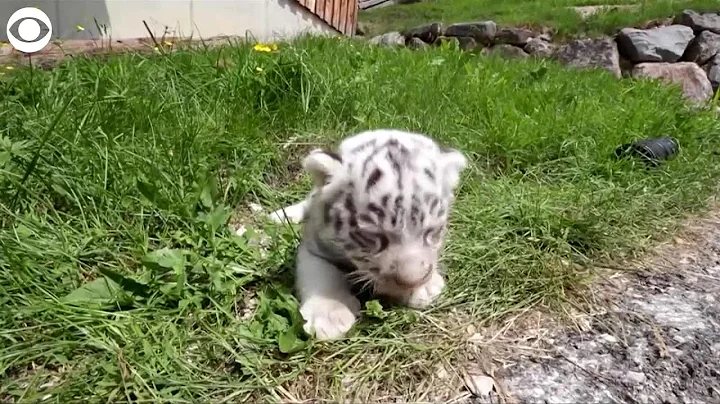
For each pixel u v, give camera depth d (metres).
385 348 0.35
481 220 0.49
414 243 0.36
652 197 0.56
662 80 1.15
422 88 0.77
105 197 0.45
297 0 1.41
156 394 0.31
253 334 0.35
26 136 0.51
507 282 0.42
